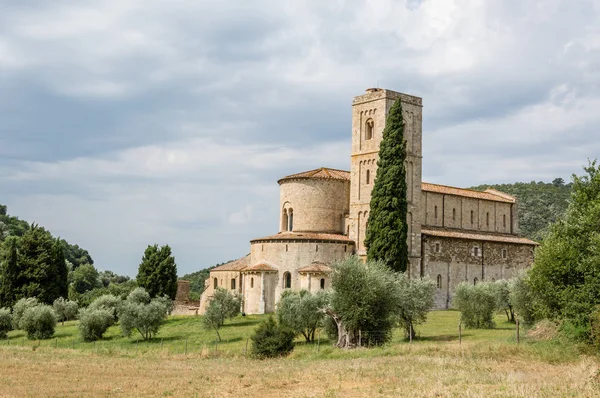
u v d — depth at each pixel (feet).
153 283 380.58
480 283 275.59
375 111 330.75
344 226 339.98
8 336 331.98
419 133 339.36
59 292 402.31
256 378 149.18
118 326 338.95
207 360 203.21
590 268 167.02
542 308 174.91
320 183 338.95
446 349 177.88
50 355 220.84
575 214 186.09
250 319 302.66
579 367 136.77
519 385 118.62
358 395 120.78
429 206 371.76
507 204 422.82
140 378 157.38
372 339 208.44
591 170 191.01
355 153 335.67
